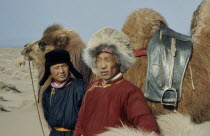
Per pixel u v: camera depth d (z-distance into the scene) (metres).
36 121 9.59
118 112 2.93
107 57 3.02
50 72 4.01
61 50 3.93
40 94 5.19
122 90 2.96
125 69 3.06
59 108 3.90
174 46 4.41
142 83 4.48
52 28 5.40
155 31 4.62
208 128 2.23
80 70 4.97
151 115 2.80
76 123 3.50
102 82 3.16
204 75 4.36
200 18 4.69
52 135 3.93
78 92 3.90
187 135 2.25
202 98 4.28
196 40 4.57
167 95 4.29
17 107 11.98
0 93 15.20
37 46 5.39
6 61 29.69
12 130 8.67
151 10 4.77
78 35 5.30
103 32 3.05
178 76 4.29
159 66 4.39
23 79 19.50
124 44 3.03
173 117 2.73
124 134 2.42
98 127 2.99
